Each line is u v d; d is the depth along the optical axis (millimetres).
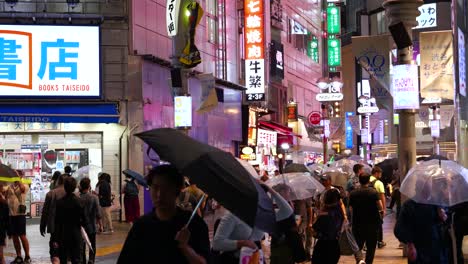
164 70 34594
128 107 31859
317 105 71312
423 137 83000
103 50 31719
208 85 28297
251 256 8695
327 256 13250
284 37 59031
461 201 10953
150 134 6516
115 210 30516
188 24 27375
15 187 18500
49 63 31188
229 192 6117
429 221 11109
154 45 33938
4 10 31000
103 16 31562
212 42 41531
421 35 21547
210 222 28297
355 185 22844
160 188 6223
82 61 31438
